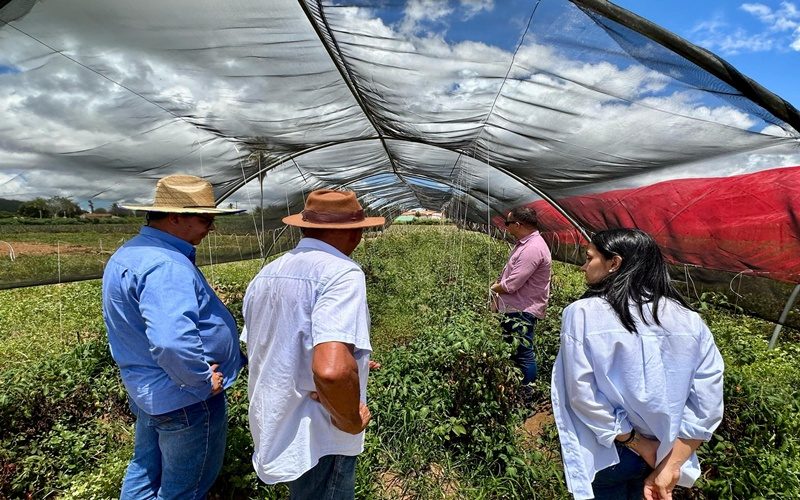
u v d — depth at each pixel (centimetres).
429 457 362
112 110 405
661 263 203
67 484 327
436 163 812
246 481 309
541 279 465
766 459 297
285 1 306
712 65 252
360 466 328
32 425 376
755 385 351
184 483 258
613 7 244
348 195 213
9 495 329
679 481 205
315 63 403
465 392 392
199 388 237
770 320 455
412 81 401
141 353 242
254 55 377
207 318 256
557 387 219
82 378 409
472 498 320
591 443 206
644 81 298
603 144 412
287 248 1326
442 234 2269
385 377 417
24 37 309
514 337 413
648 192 482
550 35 284
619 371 193
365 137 658
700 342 193
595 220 638
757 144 321
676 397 188
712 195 417
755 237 408
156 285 226
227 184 698
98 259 625
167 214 254
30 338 644
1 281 519
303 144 634
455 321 464
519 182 703
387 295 867
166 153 512
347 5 295
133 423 414
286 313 198
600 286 210
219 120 482
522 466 334
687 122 326
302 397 204
